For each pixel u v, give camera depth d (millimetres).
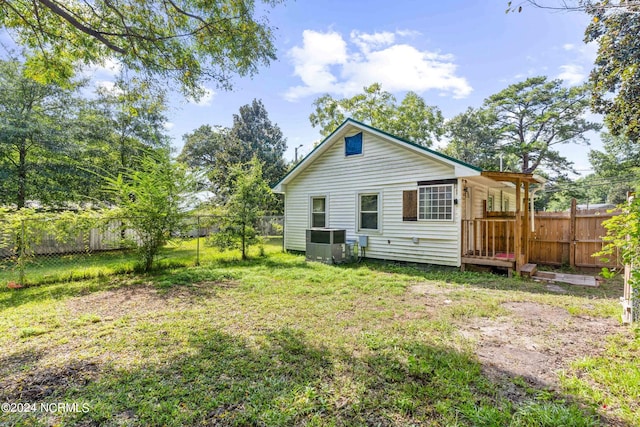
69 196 11953
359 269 8234
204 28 5289
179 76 5715
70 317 4391
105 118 13508
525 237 8422
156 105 6262
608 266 8453
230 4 5164
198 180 8766
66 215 6992
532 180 8508
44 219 6691
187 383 2633
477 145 29688
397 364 2961
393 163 9352
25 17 5051
